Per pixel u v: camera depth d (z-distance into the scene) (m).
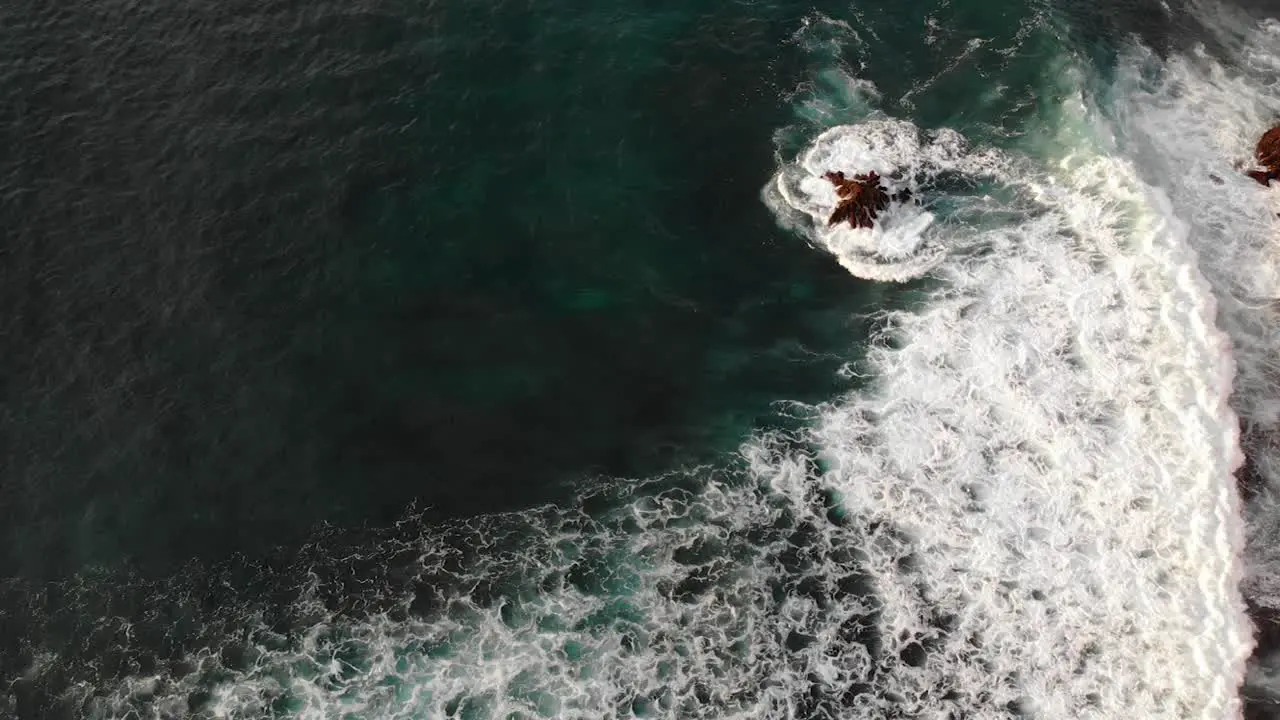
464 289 33.91
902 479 29.81
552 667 26.73
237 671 26.88
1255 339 32.03
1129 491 29.09
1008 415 30.84
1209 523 28.25
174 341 32.69
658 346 32.66
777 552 28.55
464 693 26.34
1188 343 31.77
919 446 30.39
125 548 28.98
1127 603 27.16
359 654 27.09
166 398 31.55
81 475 30.12
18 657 27.16
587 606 27.75
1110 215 34.84
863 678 26.17
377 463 30.36
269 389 31.77
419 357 32.38
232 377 31.98
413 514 29.48
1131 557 27.94
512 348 32.56
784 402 31.52
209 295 33.72
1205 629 26.48
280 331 32.97
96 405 31.38
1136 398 30.89
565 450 30.66
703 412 31.38
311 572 28.52
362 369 32.16
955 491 29.47
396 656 27.03
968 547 28.42
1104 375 31.42
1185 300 32.69
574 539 28.97
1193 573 27.52
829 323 33.16
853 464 30.16
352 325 33.09
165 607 28.00
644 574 28.25
